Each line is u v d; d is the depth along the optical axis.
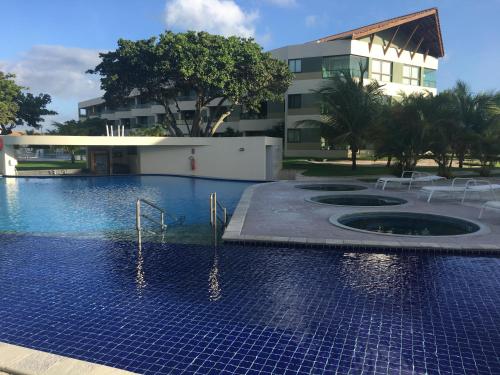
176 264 7.41
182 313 5.29
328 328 4.81
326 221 10.36
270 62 30.22
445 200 14.23
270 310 5.34
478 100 23.44
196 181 25.70
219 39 29.48
